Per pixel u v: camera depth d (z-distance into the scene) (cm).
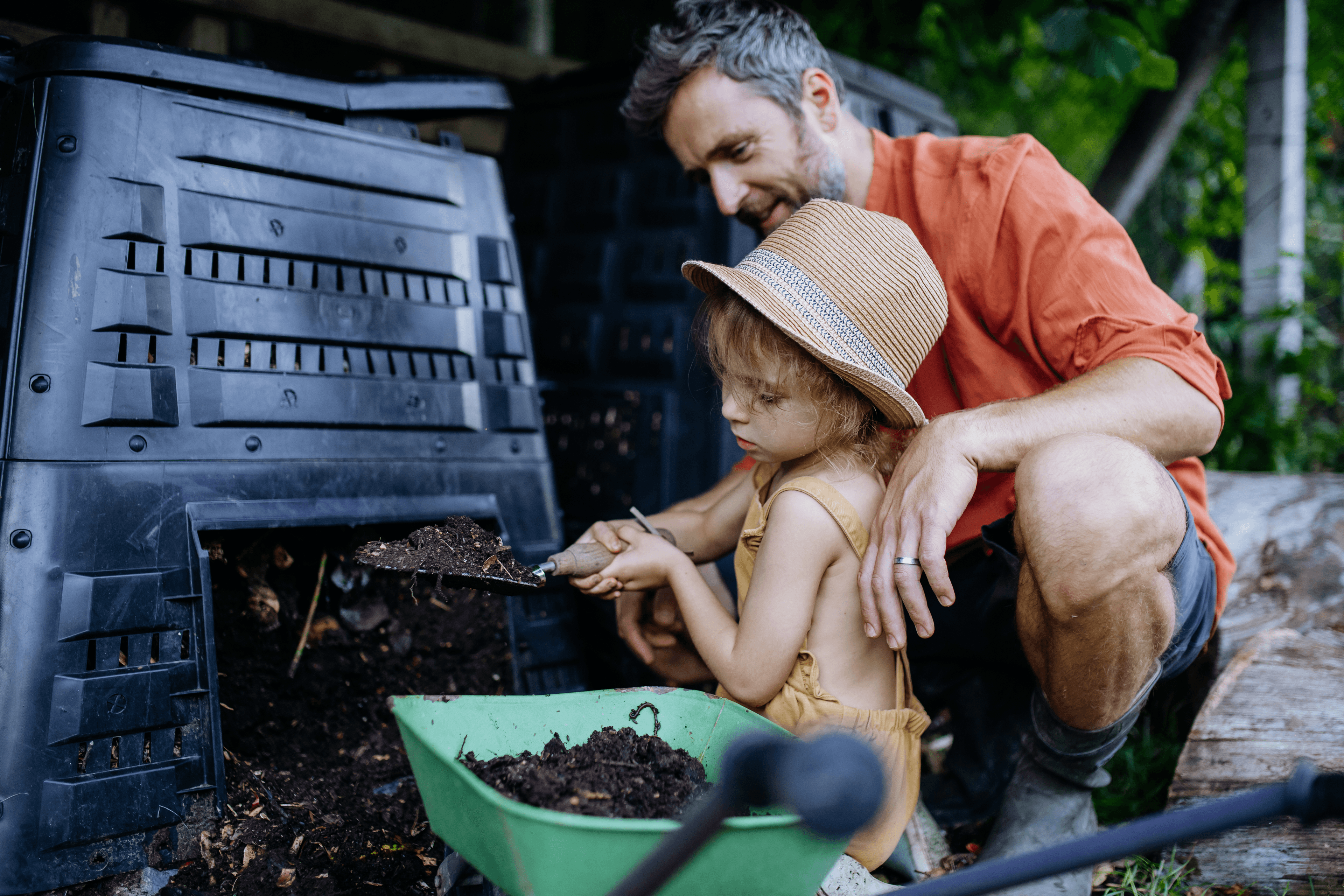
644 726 132
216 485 140
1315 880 141
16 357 127
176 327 139
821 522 137
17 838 118
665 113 181
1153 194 380
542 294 250
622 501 223
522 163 260
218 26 206
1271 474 229
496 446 175
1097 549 121
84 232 132
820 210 146
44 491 125
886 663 147
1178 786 154
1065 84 438
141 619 130
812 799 63
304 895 128
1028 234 159
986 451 134
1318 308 349
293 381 150
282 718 153
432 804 109
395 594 170
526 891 97
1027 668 174
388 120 171
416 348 166
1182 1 317
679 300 223
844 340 137
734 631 146
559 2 346
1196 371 143
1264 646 161
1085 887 142
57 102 134
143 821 127
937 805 177
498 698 126
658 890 74
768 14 177
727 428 214
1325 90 360
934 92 399
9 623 121
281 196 153
